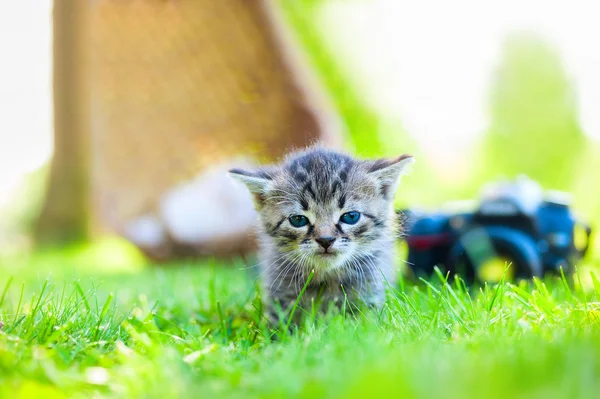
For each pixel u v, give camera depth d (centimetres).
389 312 63
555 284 72
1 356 54
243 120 104
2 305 66
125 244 108
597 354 49
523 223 74
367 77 164
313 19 159
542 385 44
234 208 101
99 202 114
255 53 104
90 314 62
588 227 78
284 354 55
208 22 106
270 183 69
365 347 55
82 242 116
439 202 138
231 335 64
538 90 208
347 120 156
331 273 68
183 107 108
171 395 51
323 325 60
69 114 118
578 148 201
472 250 74
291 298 68
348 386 46
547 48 211
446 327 60
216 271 89
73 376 53
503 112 209
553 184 190
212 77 106
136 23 110
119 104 111
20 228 133
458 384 45
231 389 52
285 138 102
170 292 73
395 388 45
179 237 103
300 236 68
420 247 76
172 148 108
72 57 117
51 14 118
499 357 52
